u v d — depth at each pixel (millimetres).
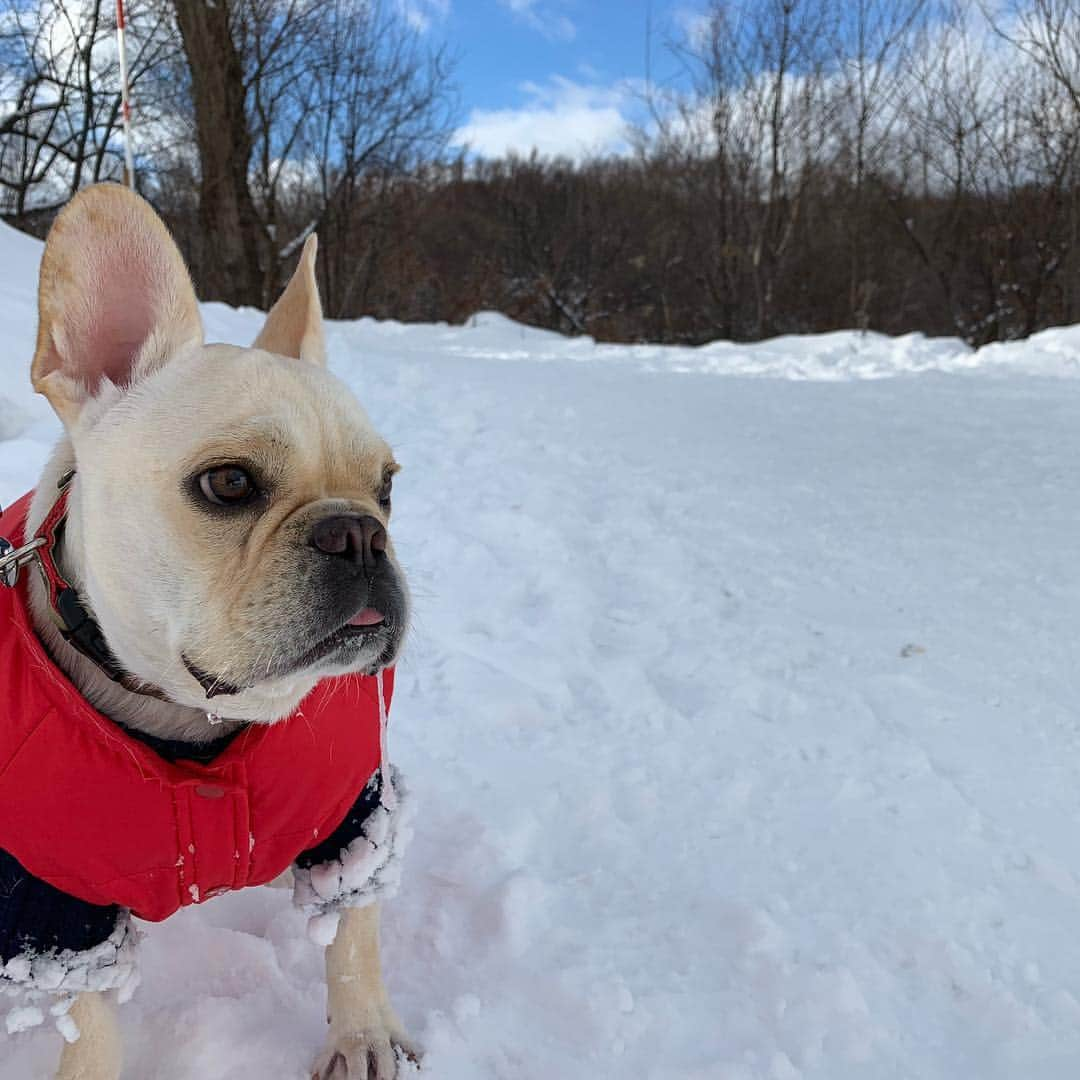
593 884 628
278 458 394
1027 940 578
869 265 5969
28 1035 493
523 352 3836
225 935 562
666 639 987
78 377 421
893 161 5617
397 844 500
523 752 774
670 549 1239
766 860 652
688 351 3902
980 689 864
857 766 754
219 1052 488
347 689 470
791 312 6430
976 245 5543
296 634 379
